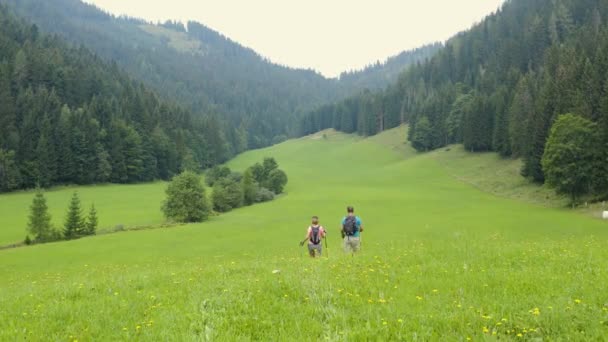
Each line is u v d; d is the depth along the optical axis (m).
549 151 67.69
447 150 146.88
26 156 118.94
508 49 171.62
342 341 5.89
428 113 167.25
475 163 122.50
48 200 100.44
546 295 7.44
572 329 5.82
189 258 36.75
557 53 119.19
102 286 11.13
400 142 185.62
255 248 42.72
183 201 72.56
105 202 98.44
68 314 8.10
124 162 137.12
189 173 74.94
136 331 6.82
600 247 14.59
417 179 120.62
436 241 20.31
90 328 7.12
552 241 19.19
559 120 67.56
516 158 111.25
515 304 7.02
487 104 130.75
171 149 154.50
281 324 6.71
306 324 6.67
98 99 160.12
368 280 9.52
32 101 135.12
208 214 74.38
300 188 118.50
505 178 98.88
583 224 49.06
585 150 65.25
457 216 61.31
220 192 84.94
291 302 8.05
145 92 194.38
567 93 82.44
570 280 8.64
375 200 88.69
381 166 156.25
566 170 65.56
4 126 122.56
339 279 9.70
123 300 9.06
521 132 102.25
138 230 62.28
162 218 76.31
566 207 66.50
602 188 66.38
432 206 76.12
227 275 12.02
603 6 153.38
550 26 163.88
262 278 10.36
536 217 56.59
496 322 6.27
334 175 145.88
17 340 6.54
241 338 6.18
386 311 7.07
